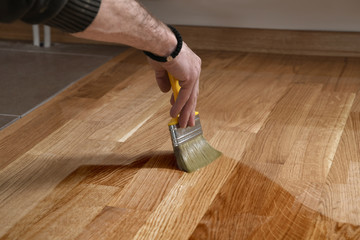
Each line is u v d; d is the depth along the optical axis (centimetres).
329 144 125
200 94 161
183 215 95
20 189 105
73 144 127
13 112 148
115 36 81
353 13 209
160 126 138
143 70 188
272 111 147
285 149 122
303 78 178
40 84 173
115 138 130
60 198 102
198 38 224
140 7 85
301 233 89
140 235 89
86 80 177
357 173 111
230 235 88
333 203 99
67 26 72
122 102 156
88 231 90
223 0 220
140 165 116
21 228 91
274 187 105
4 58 204
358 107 150
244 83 173
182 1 225
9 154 121
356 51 209
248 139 128
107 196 102
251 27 221
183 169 112
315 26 215
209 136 130
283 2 215
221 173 111
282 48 216
